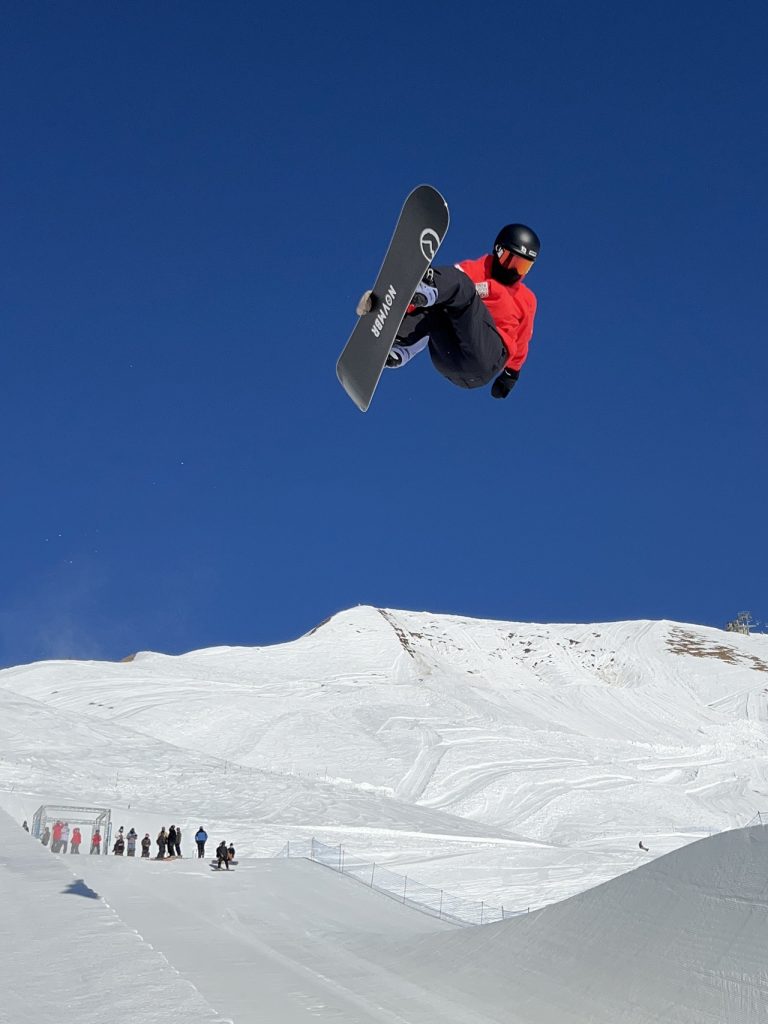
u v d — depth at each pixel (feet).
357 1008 32.04
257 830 113.19
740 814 166.91
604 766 186.39
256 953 42.32
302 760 183.83
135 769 145.69
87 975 10.52
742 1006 23.65
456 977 35.01
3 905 14.51
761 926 25.29
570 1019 27.99
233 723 208.03
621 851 123.65
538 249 16.11
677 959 27.04
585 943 31.48
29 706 179.01
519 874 96.48
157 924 48.91
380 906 62.49
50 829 84.17
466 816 155.84
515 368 16.81
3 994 9.82
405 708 220.43
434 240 14.83
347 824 122.21
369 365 15.61
